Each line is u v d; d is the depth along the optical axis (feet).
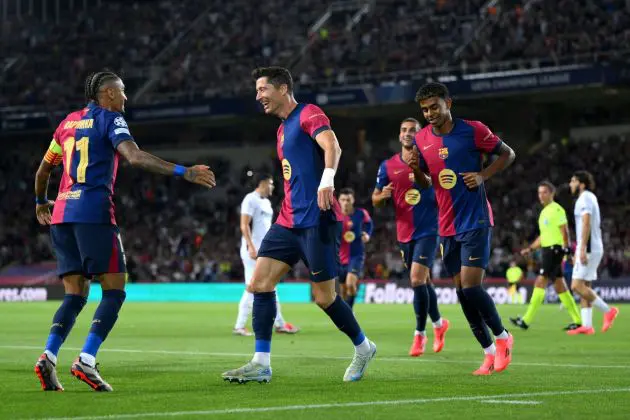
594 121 317.01
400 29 328.08
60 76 366.84
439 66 303.68
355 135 339.77
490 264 270.87
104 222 60.95
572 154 302.04
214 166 359.25
